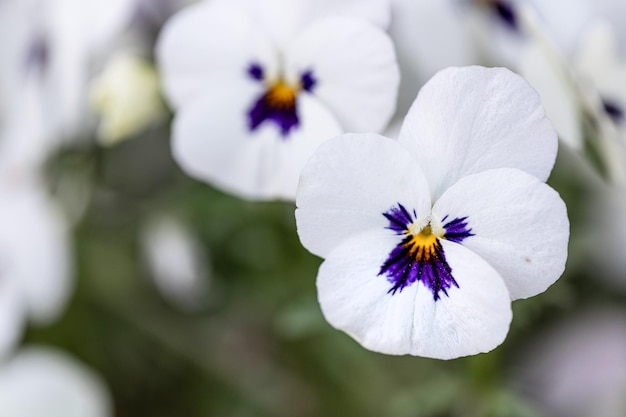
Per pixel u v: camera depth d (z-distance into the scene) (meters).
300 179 0.23
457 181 0.23
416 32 0.30
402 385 0.38
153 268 0.38
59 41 0.32
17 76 0.37
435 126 0.23
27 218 0.35
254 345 0.41
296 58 0.26
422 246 0.23
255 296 0.37
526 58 0.27
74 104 0.32
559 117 0.26
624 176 0.28
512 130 0.23
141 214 0.38
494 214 0.23
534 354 0.38
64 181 0.37
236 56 0.26
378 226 0.23
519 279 0.23
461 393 0.32
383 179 0.23
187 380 0.41
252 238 0.36
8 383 0.35
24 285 0.35
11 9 0.37
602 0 0.32
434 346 0.23
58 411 0.35
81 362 0.40
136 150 0.36
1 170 0.36
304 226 0.23
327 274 0.23
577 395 0.38
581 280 0.38
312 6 0.26
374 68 0.25
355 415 0.39
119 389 0.41
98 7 0.31
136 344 0.41
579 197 0.35
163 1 0.32
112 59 0.32
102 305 0.40
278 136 0.26
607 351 0.38
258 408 0.40
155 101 0.31
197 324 0.41
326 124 0.25
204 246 0.36
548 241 0.23
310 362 0.39
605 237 0.35
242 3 0.27
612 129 0.27
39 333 0.39
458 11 0.30
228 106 0.26
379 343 0.23
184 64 0.27
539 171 0.23
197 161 0.27
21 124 0.35
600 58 0.29
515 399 0.31
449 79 0.23
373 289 0.23
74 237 0.38
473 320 0.23
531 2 0.31
